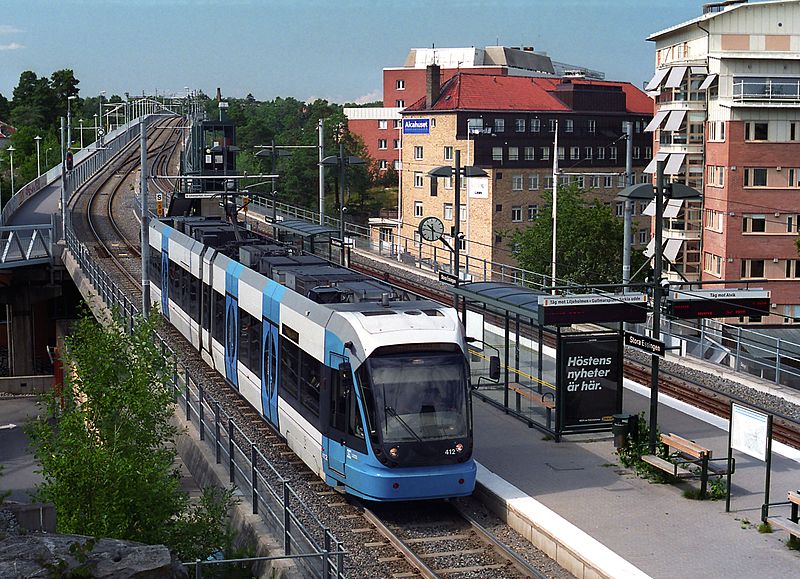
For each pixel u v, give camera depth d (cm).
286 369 2089
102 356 1644
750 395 2627
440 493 1731
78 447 1549
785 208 5512
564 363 2100
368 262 5162
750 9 5722
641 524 1638
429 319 1820
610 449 2077
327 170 11844
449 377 1767
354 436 1752
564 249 6638
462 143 8306
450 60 12288
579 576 1495
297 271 2308
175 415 2328
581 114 8800
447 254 8412
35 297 5381
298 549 1441
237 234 3172
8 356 5709
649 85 6106
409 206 8962
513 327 2453
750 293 1989
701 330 3066
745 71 5562
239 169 11206
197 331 3041
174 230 3550
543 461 1992
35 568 1073
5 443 3541
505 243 8438
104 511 1482
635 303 2091
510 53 12219
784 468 1939
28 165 11806
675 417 2317
